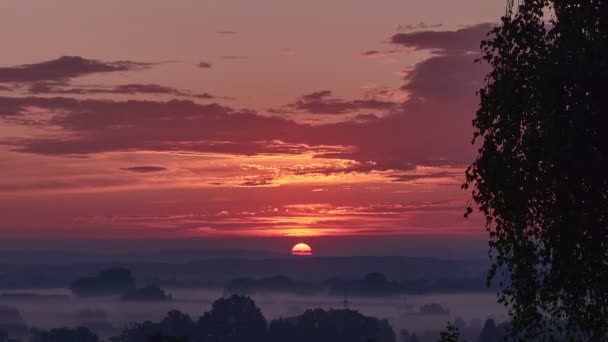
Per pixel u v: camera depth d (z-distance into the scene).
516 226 34.44
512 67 33.47
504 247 34.75
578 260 33.84
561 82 32.12
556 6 33.72
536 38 33.53
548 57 32.50
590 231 33.69
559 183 33.44
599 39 31.86
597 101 31.91
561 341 34.81
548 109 32.28
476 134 34.25
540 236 34.47
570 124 32.22
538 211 34.38
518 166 33.59
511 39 33.59
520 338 35.12
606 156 32.19
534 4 33.38
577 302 34.62
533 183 33.41
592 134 32.22
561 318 34.81
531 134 32.97
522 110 33.00
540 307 34.81
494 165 33.81
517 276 34.75
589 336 34.78
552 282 34.41
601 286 34.06
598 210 33.41
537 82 32.44
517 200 33.69
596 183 32.78
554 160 32.53
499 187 33.94
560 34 32.88
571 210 33.44
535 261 34.34
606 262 33.75
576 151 32.12
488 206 34.81
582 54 31.80
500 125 33.72
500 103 33.47
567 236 33.69
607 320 34.47
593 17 32.56
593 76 31.55
